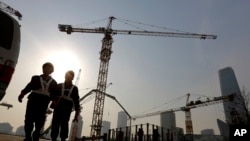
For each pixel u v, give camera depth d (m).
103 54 66.62
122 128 19.38
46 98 4.44
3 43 5.03
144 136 17.81
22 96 4.30
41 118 4.30
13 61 5.20
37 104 4.26
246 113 32.50
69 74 4.94
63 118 4.68
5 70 4.91
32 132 4.20
